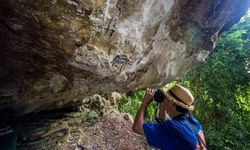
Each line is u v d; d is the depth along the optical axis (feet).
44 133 11.24
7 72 6.77
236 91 20.34
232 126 19.47
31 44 5.93
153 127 7.35
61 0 4.94
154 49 8.00
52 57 6.31
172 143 6.89
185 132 6.93
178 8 7.73
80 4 5.05
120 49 6.56
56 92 8.47
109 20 5.64
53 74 7.35
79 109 14.93
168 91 7.81
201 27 9.04
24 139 10.16
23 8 5.04
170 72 10.39
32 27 5.41
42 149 11.06
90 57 6.02
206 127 20.51
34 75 7.13
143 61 7.97
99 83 8.43
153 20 6.76
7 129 7.42
